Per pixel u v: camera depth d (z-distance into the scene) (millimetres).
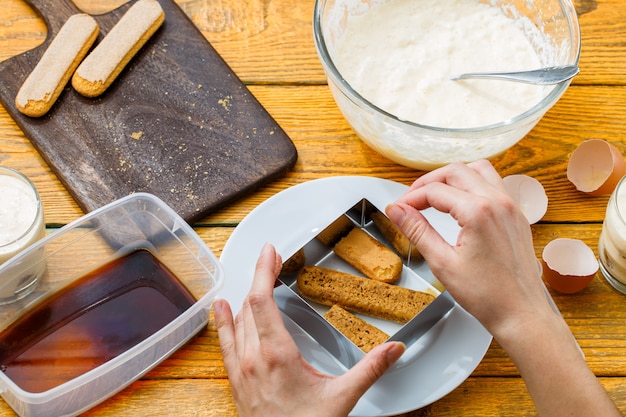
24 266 702
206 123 812
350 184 779
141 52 847
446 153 745
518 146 818
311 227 759
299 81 848
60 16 865
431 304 679
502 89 780
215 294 683
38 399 627
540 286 638
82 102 815
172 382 703
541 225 781
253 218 755
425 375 690
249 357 629
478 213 630
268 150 800
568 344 623
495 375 711
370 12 822
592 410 607
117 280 720
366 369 615
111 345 690
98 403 689
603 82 850
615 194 719
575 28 764
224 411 693
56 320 700
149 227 735
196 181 783
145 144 798
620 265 728
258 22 877
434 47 804
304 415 613
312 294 726
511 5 817
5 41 861
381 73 792
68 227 710
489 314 631
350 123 771
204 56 848
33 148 805
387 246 768
